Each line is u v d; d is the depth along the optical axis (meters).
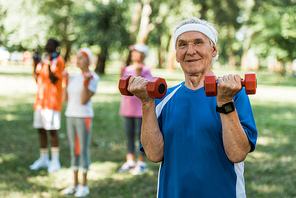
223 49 50.50
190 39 1.82
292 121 9.72
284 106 13.17
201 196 1.75
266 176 4.98
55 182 4.65
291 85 24.50
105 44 24.11
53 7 22.77
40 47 18.92
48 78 4.99
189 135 1.78
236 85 1.52
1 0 18.22
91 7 23.94
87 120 4.17
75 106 4.14
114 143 6.76
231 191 1.76
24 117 9.00
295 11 21.44
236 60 63.75
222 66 60.41
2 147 6.20
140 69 4.95
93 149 6.29
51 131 5.09
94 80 4.15
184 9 22.95
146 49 5.06
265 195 4.23
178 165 1.80
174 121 1.83
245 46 46.22
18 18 18.34
